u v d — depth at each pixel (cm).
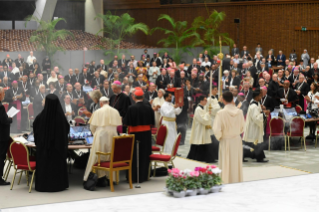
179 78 1585
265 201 549
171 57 2411
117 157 705
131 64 1850
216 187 604
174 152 797
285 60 2225
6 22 3050
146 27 2592
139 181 772
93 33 2777
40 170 698
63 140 703
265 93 1180
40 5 2728
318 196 577
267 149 1166
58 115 701
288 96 1310
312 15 2361
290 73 1769
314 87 1278
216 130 685
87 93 1361
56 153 701
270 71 1980
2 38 2444
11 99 1337
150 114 789
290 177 723
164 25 2761
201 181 598
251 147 1027
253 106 1016
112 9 2830
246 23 2559
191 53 2519
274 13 2464
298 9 2394
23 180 786
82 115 1263
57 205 548
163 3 2755
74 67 2255
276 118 1130
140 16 2814
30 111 1357
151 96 1346
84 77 1727
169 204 538
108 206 536
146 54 2277
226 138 695
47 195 677
